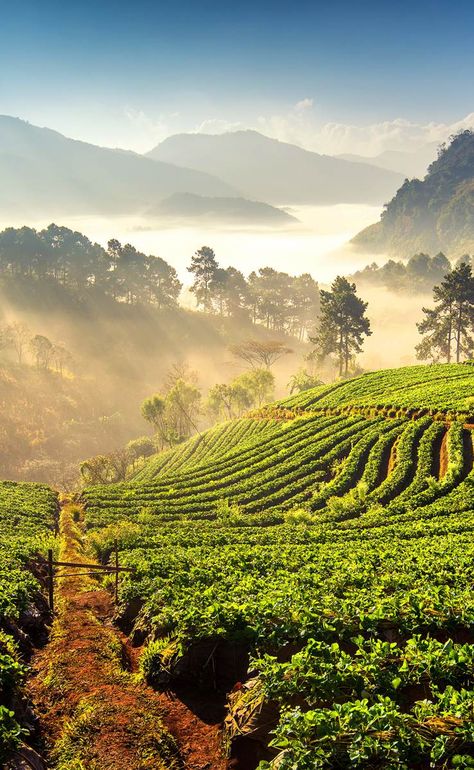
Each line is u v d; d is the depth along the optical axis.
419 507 50.88
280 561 31.33
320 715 12.81
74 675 19.56
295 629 18.19
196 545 45.19
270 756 14.55
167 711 17.42
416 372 104.00
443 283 137.38
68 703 17.81
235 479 75.06
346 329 153.88
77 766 14.60
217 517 62.28
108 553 45.62
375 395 91.38
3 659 16.91
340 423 80.69
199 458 99.25
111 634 24.30
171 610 21.80
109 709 17.17
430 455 62.69
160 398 132.75
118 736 15.84
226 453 89.38
